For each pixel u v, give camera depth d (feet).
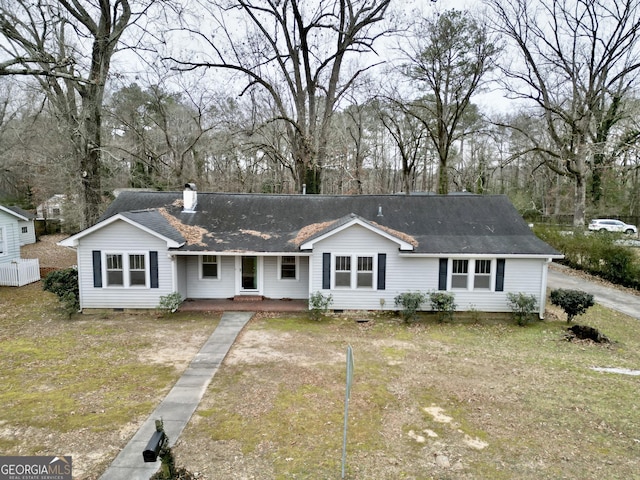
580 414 25.31
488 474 19.33
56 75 47.73
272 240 50.11
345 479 18.81
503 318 47.88
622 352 37.60
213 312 47.98
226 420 24.06
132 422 23.71
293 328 42.78
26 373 30.78
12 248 66.18
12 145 102.53
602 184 124.47
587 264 74.38
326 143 88.53
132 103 104.06
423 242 48.52
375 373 31.35
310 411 25.23
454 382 29.94
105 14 62.95
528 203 137.59
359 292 48.24
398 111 107.96
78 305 47.55
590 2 81.97
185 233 50.47
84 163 67.15
